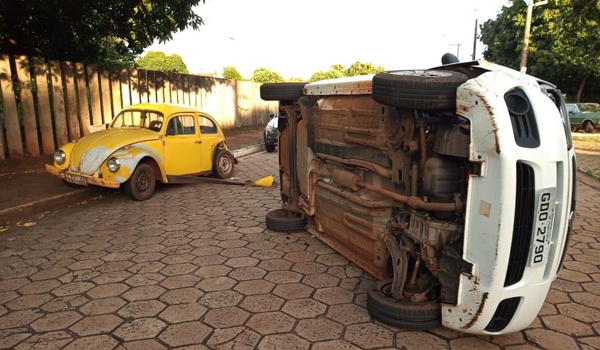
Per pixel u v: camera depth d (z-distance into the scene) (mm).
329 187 4172
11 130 8609
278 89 4930
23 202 6332
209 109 16859
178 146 7867
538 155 2428
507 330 2721
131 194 6996
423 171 2918
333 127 3973
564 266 4238
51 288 3783
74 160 6832
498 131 2350
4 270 4199
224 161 9156
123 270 4176
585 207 6613
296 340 2928
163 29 11711
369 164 3486
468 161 2678
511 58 32125
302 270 4125
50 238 5195
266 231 5371
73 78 9945
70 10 9766
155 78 13102
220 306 3418
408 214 3131
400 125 2980
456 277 2711
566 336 2973
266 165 11391
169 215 6219
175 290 3719
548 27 26422
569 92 31312
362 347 2844
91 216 6215
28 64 8859
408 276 3271
